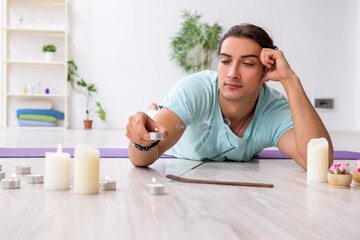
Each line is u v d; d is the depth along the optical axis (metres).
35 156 2.03
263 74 1.67
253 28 1.58
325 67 7.10
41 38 6.58
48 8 6.59
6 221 0.77
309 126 1.58
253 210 0.90
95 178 1.06
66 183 1.10
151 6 6.77
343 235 0.72
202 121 1.79
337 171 1.24
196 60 6.69
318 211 0.91
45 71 6.59
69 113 6.64
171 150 2.17
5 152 2.20
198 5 6.84
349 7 7.09
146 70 6.79
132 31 6.76
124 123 6.78
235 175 1.50
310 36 7.04
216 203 0.97
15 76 6.52
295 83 1.60
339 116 7.14
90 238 0.68
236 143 1.85
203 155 1.96
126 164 1.78
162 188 1.06
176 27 6.82
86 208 0.89
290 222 0.81
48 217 0.81
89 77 6.70
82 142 3.37
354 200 1.04
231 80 1.56
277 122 1.82
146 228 0.74
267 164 1.92
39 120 6.29
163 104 1.70
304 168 1.65
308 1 7.02
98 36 6.71
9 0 6.48
